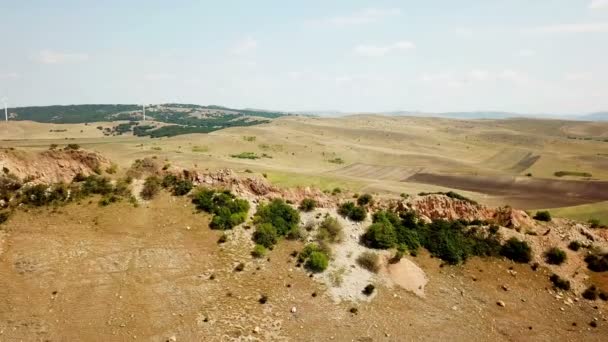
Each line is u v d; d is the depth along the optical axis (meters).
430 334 36.47
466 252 47.81
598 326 39.59
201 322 34.31
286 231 47.06
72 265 38.34
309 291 39.47
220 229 45.84
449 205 54.50
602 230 55.00
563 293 43.59
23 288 35.31
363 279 42.03
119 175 54.28
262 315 35.91
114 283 37.09
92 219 44.47
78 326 32.59
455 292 42.56
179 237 43.88
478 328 38.00
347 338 34.75
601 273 46.50
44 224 42.84
